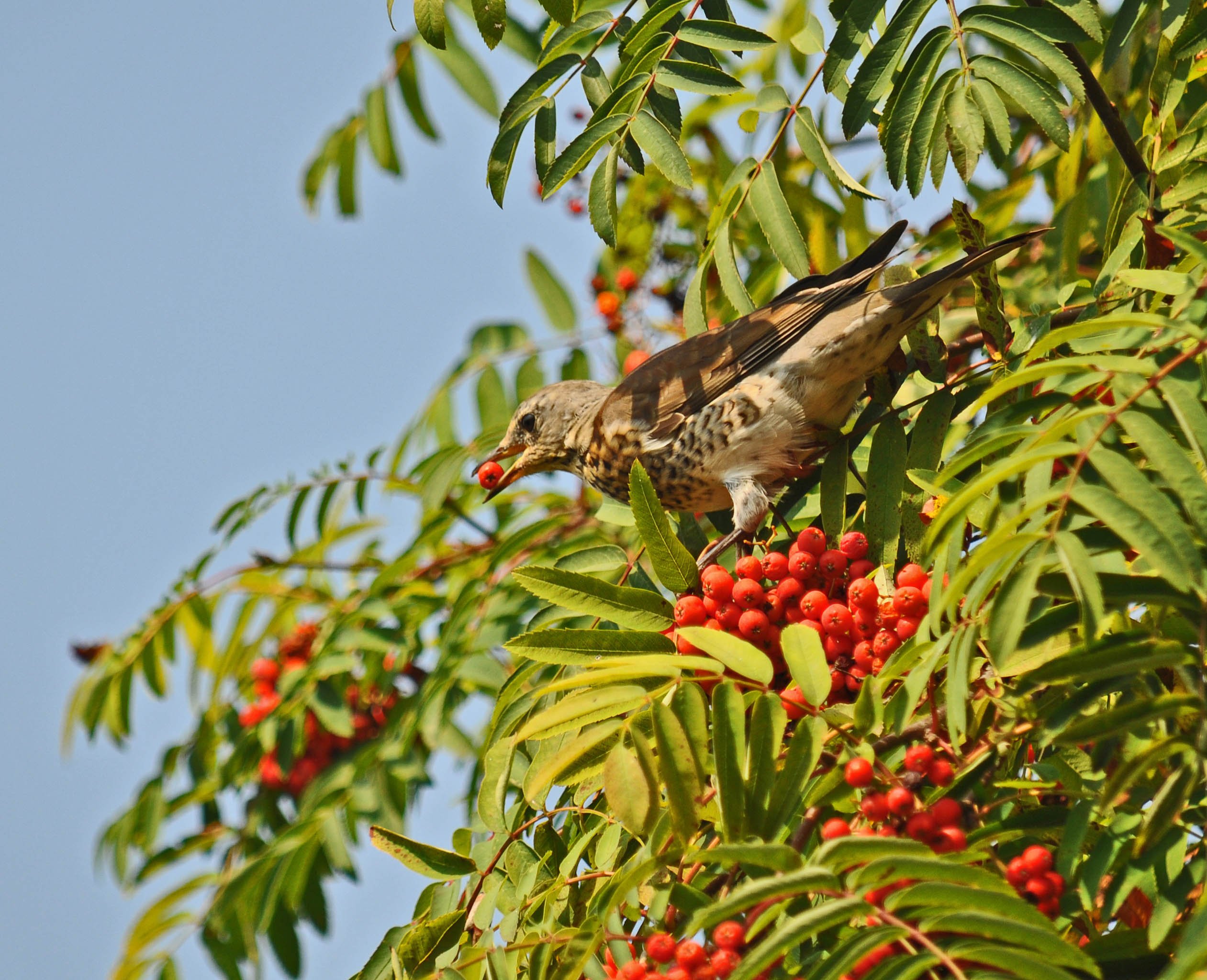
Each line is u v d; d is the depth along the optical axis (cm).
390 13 770
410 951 659
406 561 1213
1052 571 504
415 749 1220
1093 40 694
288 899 1103
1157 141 809
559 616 838
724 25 769
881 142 734
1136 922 573
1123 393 525
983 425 660
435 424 1258
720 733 554
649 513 728
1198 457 534
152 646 1265
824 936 555
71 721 1252
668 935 602
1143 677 561
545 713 562
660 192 1268
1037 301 959
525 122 775
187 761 1287
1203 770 488
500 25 745
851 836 481
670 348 997
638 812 544
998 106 687
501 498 1261
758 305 1127
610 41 833
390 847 700
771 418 898
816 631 652
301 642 1325
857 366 872
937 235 1089
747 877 630
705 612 718
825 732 563
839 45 739
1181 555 465
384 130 1155
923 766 577
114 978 1136
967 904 462
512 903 667
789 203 1071
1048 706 577
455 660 1064
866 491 757
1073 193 948
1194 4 772
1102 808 492
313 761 1284
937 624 559
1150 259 769
